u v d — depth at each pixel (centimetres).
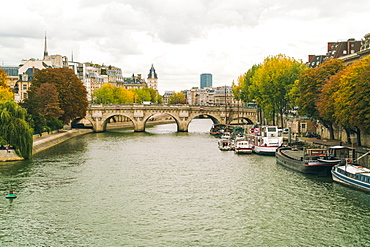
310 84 9000
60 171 7031
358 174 5566
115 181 6325
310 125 11525
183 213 4766
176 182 6256
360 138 7731
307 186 5859
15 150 8081
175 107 16388
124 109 16150
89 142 11806
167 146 10900
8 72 18125
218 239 4009
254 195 5456
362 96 6319
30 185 6012
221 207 4969
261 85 11675
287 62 11575
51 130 12494
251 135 10119
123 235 4112
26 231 4225
